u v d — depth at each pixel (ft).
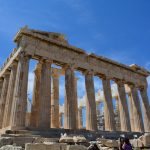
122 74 150.41
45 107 105.60
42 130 96.48
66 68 123.24
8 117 107.65
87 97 126.11
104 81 138.92
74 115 113.60
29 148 46.80
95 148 39.47
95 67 135.13
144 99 161.17
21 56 106.73
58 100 137.69
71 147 48.88
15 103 97.35
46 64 114.62
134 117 151.23
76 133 102.78
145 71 167.32
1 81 140.97
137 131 145.79
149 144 66.64
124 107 141.90
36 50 112.57
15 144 61.46
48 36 121.80
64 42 126.93
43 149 47.88
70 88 118.11
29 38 112.37
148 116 156.15
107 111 131.75
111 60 143.84
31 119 117.50
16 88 100.73
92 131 111.75
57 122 131.44
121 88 146.61
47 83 110.73
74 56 127.75
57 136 89.61
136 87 157.28
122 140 42.45
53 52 119.34
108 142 67.77
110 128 127.34
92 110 122.72
